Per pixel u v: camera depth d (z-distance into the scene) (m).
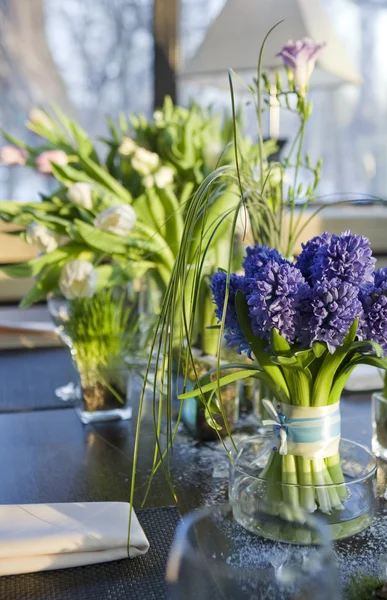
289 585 0.83
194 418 1.19
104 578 0.85
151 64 2.93
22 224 1.31
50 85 2.87
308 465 0.92
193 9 2.89
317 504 0.90
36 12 2.81
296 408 0.91
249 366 0.95
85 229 1.23
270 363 0.91
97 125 2.94
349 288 0.85
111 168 1.48
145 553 0.89
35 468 1.11
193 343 1.19
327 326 0.86
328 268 0.87
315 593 0.82
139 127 1.46
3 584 0.84
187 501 1.01
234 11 2.08
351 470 0.96
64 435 1.23
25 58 2.83
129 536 0.87
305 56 1.11
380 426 1.12
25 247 2.35
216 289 0.93
